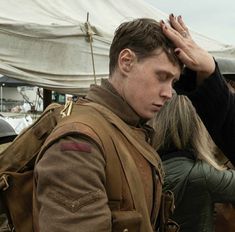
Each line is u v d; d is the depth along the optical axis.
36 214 1.04
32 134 1.15
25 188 1.13
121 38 1.13
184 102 1.60
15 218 1.12
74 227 0.91
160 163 1.22
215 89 1.28
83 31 3.79
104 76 3.86
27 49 3.68
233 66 1.92
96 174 0.97
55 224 0.92
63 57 3.76
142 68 1.10
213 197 1.58
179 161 1.56
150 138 1.26
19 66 3.67
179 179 1.53
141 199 1.07
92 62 3.73
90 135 1.00
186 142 1.58
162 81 1.12
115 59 1.15
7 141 1.77
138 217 1.03
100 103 1.13
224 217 1.85
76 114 1.08
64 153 0.97
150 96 1.12
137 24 1.12
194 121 1.60
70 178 0.95
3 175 1.12
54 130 1.04
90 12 4.48
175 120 1.58
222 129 1.33
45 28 3.68
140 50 1.10
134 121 1.15
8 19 3.68
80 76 3.82
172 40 1.14
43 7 4.15
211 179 1.54
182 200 1.55
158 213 1.25
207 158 1.57
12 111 11.52
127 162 1.06
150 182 1.14
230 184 1.56
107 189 1.02
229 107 1.31
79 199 0.94
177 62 1.15
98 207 0.94
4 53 3.63
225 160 1.69
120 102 1.13
